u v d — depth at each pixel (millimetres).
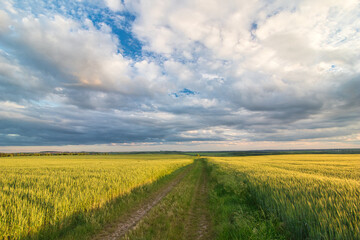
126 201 9180
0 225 5145
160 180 16562
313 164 27562
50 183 10812
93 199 8156
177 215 7434
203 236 5730
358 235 3895
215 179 16703
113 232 6031
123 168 22281
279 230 5227
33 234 5398
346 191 7234
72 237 5535
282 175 12547
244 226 5266
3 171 19516
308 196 6609
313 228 4551
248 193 9234
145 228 6062
